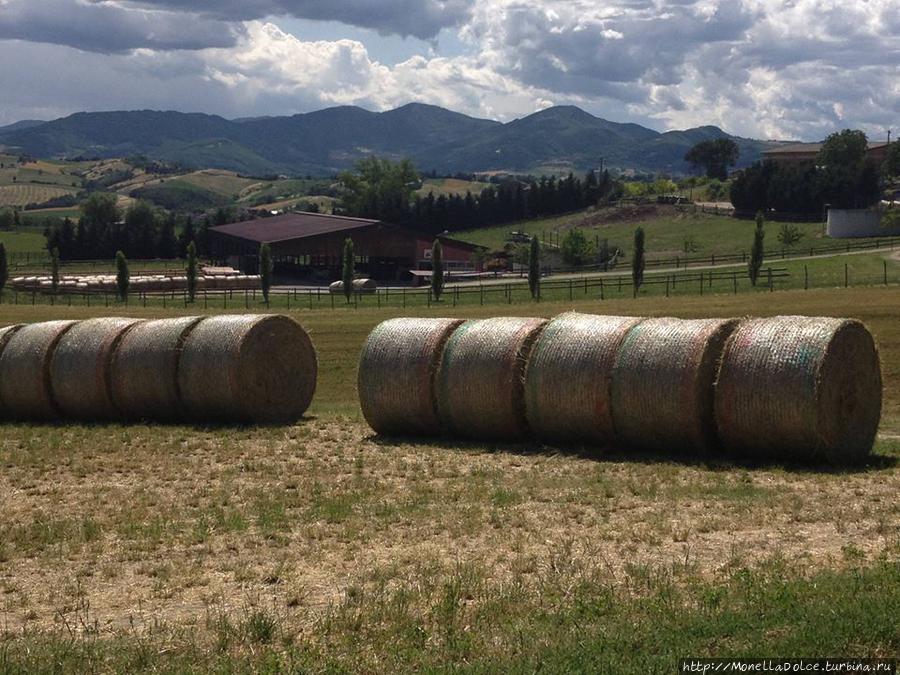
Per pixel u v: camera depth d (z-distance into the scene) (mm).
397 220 162375
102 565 12469
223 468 19266
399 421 22406
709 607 9672
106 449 21375
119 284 73750
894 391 29875
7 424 25969
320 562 12297
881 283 60500
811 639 8648
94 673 8867
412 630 9461
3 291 82375
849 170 125688
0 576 12195
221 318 25406
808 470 17594
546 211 162250
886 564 10766
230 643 9453
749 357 18266
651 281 74562
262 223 130875
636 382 19047
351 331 45312
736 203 132125
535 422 20516
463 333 21703
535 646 8898
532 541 12906
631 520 13914
